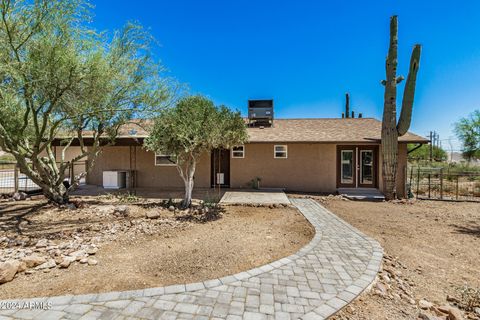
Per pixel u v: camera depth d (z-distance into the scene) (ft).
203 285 10.48
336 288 10.45
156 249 14.64
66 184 34.63
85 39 19.93
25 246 14.62
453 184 47.21
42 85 18.74
